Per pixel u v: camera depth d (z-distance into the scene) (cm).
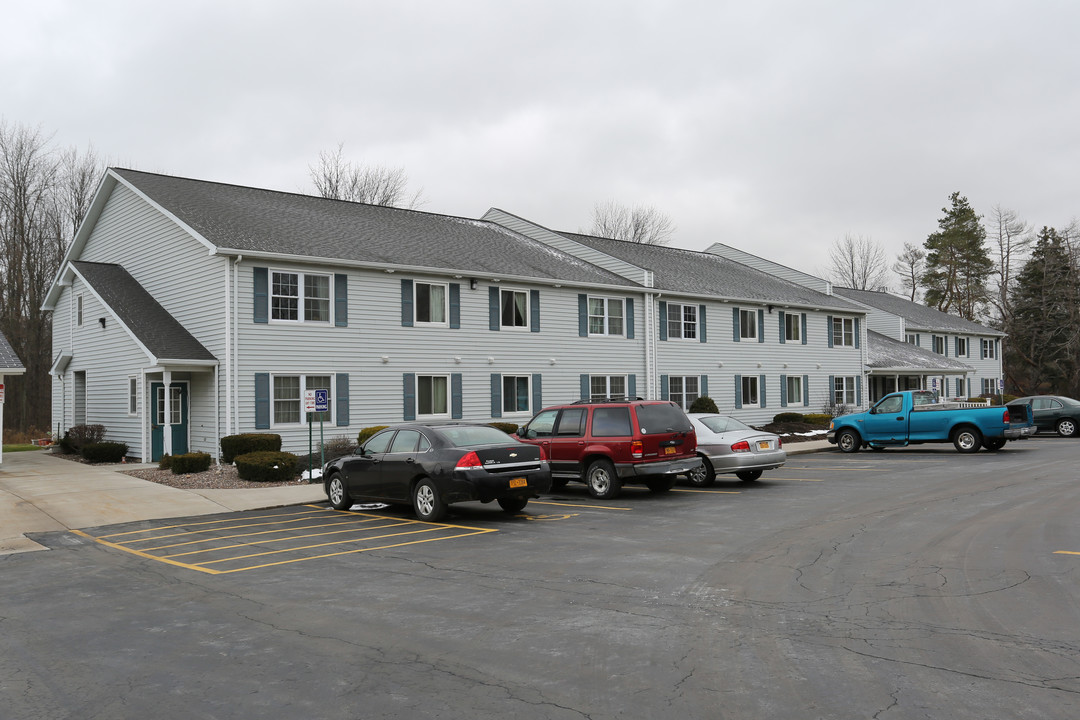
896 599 755
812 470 2072
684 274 3600
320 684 566
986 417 2408
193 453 2031
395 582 888
